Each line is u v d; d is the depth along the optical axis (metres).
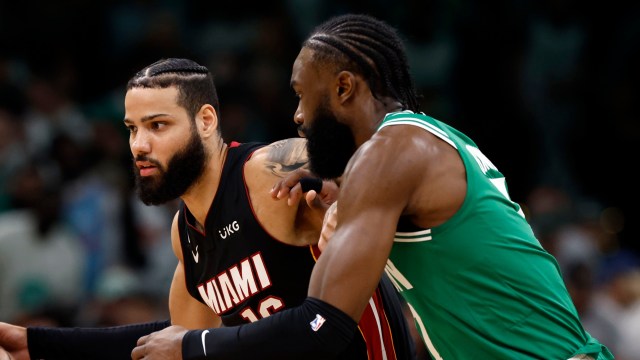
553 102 24.97
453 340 8.16
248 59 24.31
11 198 20.62
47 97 22.94
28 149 21.91
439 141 8.09
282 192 9.02
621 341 18.88
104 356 10.09
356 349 9.70
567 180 24.22
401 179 7.80
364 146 8.02
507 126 23.19
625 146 24.89
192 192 9.59
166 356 8.12
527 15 24.56
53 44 24.58
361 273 7.64
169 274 19.59
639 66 25.30
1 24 25.05
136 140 9.28
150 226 19.70
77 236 19.83
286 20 24.66
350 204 7.81
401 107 8.58
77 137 22.03
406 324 10.31
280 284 9.55
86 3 25.42
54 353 10.12
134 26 25.36
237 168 9.60
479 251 7.99
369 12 24.58
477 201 8.04
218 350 7.95
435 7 24.28
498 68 23.47
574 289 18.98
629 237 24.44
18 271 18.84
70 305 18.17
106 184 20.61
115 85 24.17
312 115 8.48
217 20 25.66
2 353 9.85
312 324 7.64
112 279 17.19
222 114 22.59
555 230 20.83
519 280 8.05
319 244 8.20
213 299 9.99
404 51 8.72
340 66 8.35
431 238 8.01
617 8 25.55
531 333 8.01
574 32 25.39
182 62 9.49
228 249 9.65
